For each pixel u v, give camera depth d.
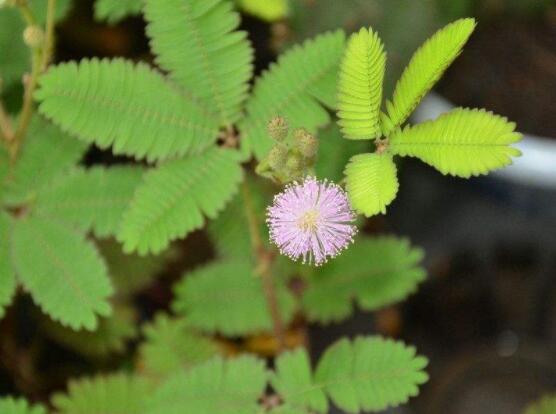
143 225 0.31
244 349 0.44
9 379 0.43
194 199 0.32
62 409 0.37
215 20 0.32
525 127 0.44
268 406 0.34
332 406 0.40
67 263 0.33
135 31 0.44
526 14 0.46
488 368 0.46
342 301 0.38
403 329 0.46
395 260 0.37
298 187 0.29
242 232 0.38
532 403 0.44
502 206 0.45
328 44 0.32
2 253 0.33
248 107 0.33
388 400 0.33
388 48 0.39
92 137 0.32
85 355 0.42
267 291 0.37
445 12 0.41
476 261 0.47
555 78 0.45
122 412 0.37
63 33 0.43
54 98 0.31
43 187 0.34
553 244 0.46
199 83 0.32
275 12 0.36
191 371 0.34
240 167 0.32
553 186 0.43
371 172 0.28
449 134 0.28
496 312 0.47
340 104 0.28
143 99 0.32
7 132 0.34
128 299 0.40
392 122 0.29
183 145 0.32
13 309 0.42
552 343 0.46
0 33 0.36
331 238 0.29
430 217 0.47
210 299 0.38
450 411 0.45
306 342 0.43
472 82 0.45
